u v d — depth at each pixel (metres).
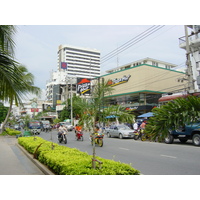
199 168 7.12
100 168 4.73
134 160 8.80
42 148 8.26
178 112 3.64
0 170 6.74
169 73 35.38
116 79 35.97
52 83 78.00
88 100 5.46
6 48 4.96
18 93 4.93
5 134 23.36
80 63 113.75
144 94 32.22
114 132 20.69
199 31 23.53
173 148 12.18
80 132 18.56
